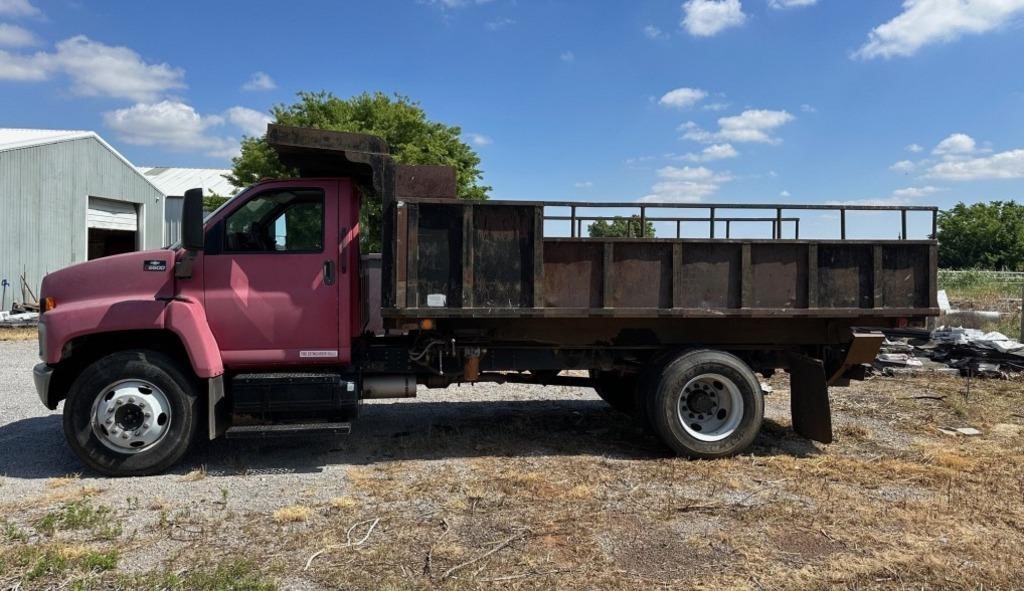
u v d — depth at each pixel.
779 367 6.11
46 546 3.67
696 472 5.16
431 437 6.14
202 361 5.00
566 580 3.32
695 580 3.32
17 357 11.79
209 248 5.30
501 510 4.30
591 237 5.38
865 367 6.11
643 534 3.91
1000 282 25.70
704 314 5.52
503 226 5.30
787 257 5.62
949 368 9.60
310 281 5.39
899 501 4.49
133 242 22.03
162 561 3.51
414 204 5.18
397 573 3.39
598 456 5.60
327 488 4.73
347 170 5.72
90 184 20.00
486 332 5.69
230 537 3.85
